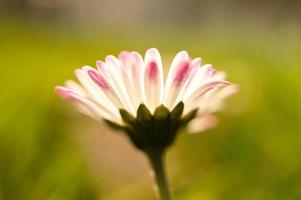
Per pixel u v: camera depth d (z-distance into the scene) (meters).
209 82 0.08
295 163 0.12
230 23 1.03
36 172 0.12
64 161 0.12
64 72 0.27
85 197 0.12
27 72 0.26
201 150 0.14
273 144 0.13
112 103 0.08
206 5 1.19
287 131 0.14
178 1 1.19
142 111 0.08
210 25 1.13
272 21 0.92
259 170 0.12
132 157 0.13
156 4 1.19
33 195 0.11
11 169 0.12
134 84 0.08
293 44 0.36
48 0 0.85
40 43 0.47
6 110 0.14
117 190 0.12
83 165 0.12
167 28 1.04
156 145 0.08
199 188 0.12
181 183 0.12
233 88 0.09
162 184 0.09
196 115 0.08
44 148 0.13
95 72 0.08
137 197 0.12
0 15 0.80
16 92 0.20
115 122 0.08
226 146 0.14
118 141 0.13
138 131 0.08
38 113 0.15
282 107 0.17
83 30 0.75
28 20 0.83
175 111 0.08
